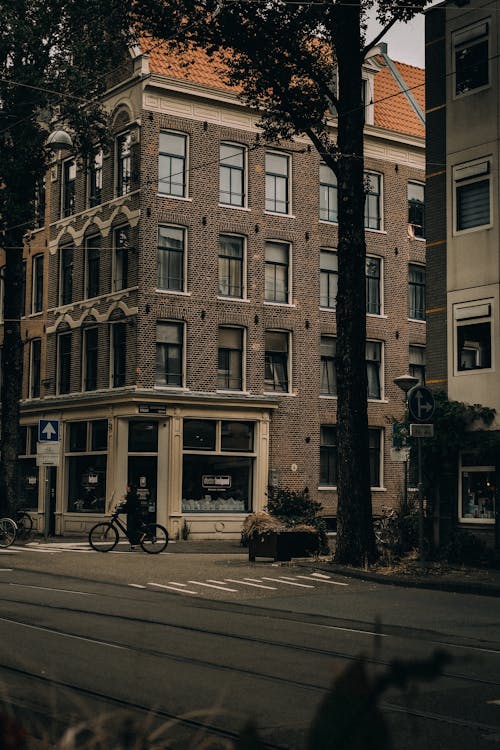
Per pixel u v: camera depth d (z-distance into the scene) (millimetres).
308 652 9367
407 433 21297
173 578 17328
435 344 21969
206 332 31609
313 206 34250
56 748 1883
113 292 31969
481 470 20562
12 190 27359
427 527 21453
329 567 18859
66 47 25875
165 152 31266
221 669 8312
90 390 33125
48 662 8477
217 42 19891
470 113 21531
